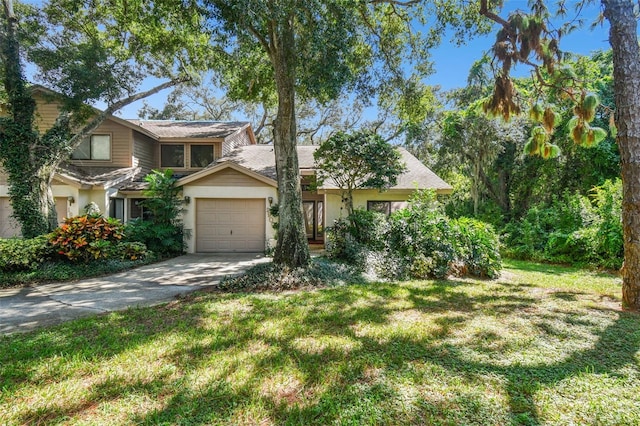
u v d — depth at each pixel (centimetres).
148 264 1045
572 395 277
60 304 598
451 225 880
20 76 1046
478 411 256
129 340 407
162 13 824
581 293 636
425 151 2153
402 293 634
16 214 1032
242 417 253
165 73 1371
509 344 381
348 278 764
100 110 1312
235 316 501
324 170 1083
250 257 1208
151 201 1233
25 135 1038
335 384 297
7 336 433
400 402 268
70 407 268
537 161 1688
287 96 770
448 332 421
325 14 702
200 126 1780
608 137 1504
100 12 1152
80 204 1267
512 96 504
